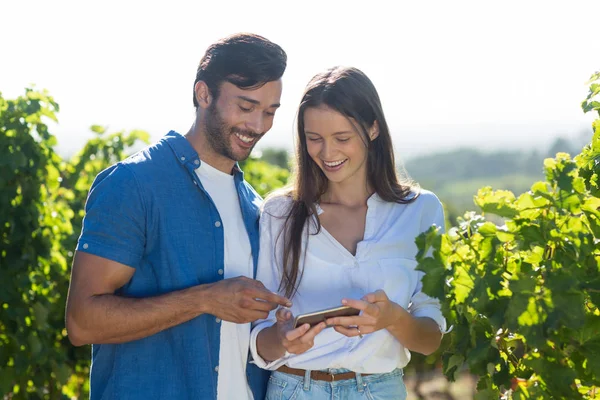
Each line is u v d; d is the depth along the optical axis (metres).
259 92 2.56
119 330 2.39
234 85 2.55
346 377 2.60
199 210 2.58
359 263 2.66
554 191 2.17
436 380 8.29
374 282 2.65
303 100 2.66
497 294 2.08
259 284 2.43
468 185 53.25
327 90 2.61
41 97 4.60
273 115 2.66
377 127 2.73
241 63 2.54
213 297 2.40
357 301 2.33
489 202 2.20
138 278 2.55
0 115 4.47
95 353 2.59
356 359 2.57
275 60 2.57
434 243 2.12
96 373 2.57
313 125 2.62
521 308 2.03
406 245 2.72
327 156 2.63
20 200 4.54
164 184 2.55
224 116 2.58
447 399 7.58
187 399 2.50
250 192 2.89
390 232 2.71
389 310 2.40
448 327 2.80
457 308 2.19
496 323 2.07
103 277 2.43
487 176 55.84
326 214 2.76
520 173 55.09
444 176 56.44
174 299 2.41
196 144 2.67
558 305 2.01
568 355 2.15
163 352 2.52
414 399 7.58
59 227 4.94
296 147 2.77
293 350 2.40
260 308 2.40
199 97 2.65
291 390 2.61
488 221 2.22
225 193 2.71
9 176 4.42
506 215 2.17
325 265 2.68
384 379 2.64
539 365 2.14
